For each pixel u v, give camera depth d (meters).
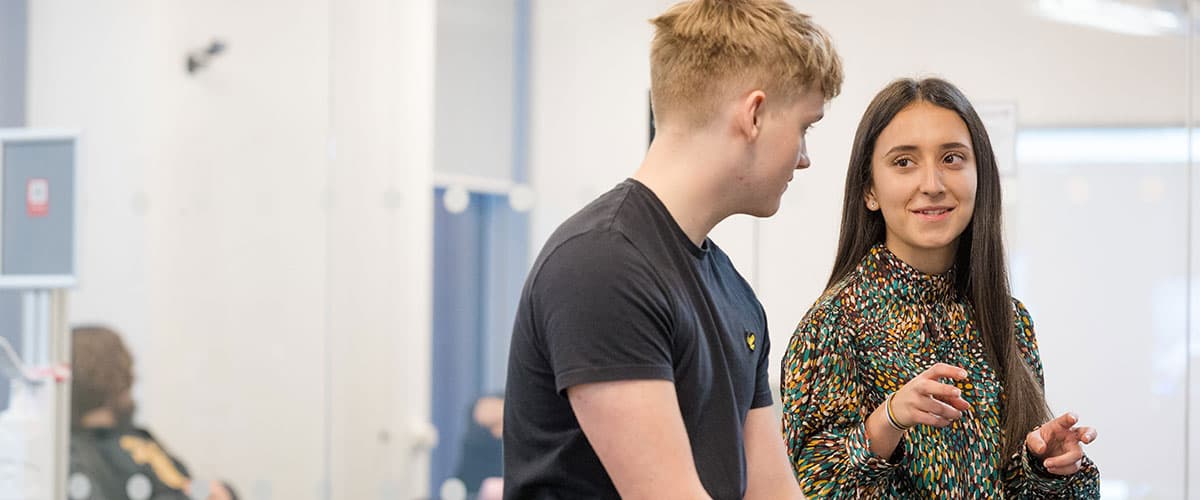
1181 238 2.46
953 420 1.46
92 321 3.25
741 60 1.21
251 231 3.19
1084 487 1.55
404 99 3.05
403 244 3.07
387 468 3.11
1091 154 2.48
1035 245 2.53
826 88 1.27
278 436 3.18
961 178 1.57
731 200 1.25
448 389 3.06
